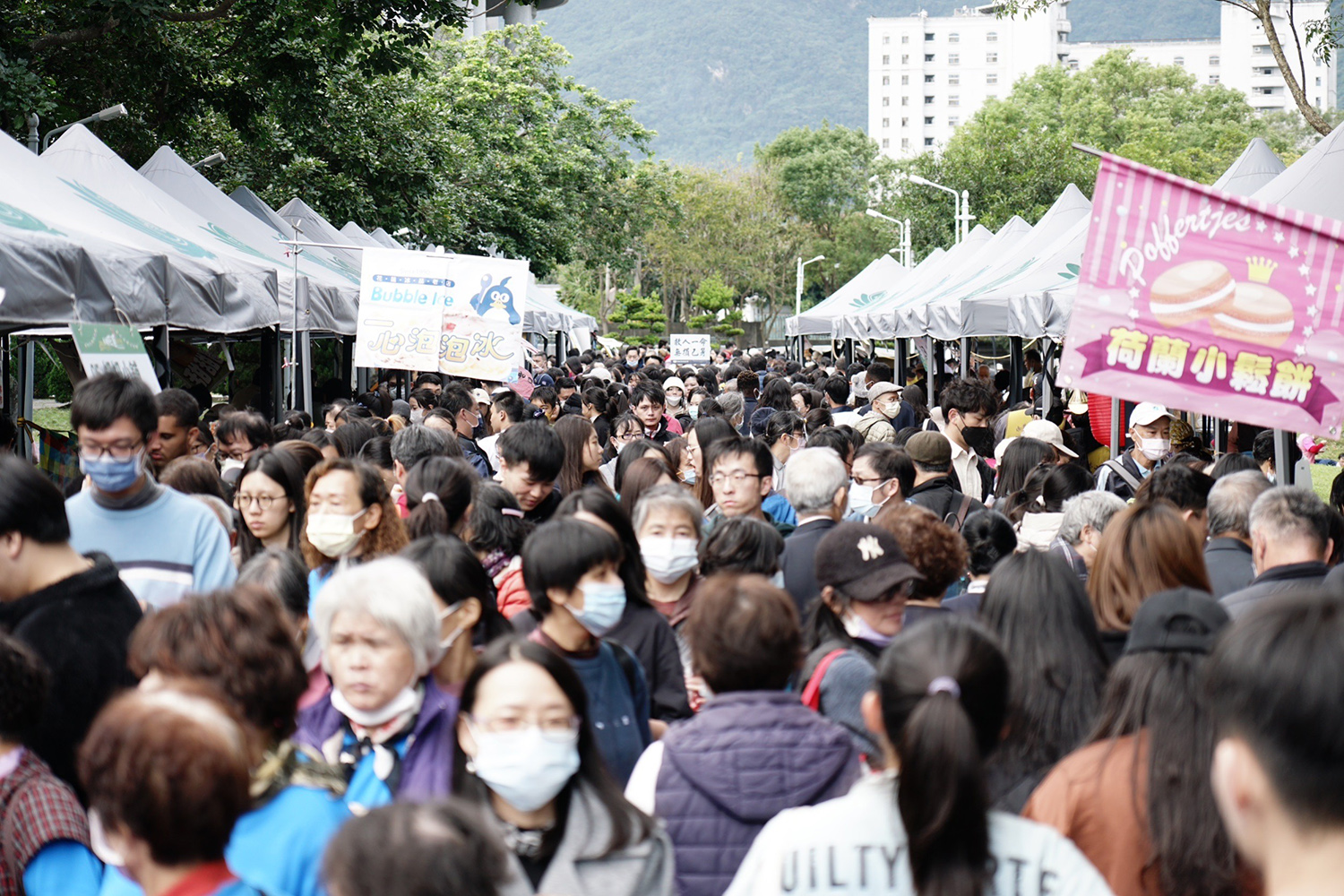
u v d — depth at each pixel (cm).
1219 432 1411
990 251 2258
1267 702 179
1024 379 2289
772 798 339
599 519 488
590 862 319
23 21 1936
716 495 679
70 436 973
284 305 1381
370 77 2269
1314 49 1884
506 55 4812
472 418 1159
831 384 1548
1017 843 275
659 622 483
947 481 793
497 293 1189
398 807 220
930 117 19562
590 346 4347
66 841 340
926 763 268
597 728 409
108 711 250
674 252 9956
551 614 418
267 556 461
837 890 275
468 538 596
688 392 1967
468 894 210
